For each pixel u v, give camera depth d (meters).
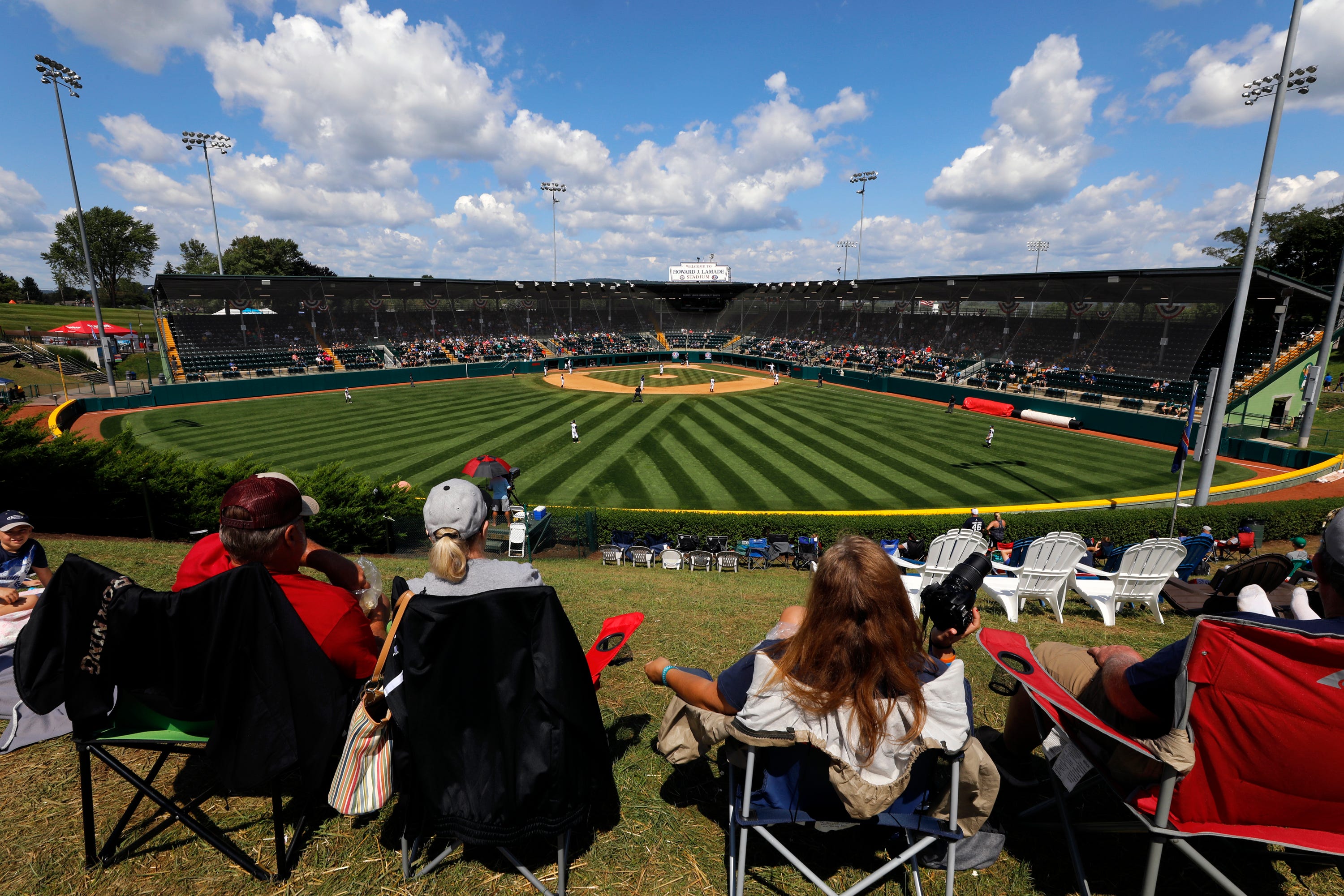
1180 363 41.22
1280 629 1.95
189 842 2.73
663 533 17.12
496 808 2.29
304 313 59.41
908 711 2.08
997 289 50.56
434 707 2.24
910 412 39.47
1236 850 2.73
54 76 36.06
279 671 2.28
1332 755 2.03
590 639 5.73
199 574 3.02
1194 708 2.14
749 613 7.06
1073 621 8.85
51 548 9.07
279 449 29.02
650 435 32.03
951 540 9.05
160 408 39.78
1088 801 3.04
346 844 2.73
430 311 67.62
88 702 2.40
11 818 2.84
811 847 2.71
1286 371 35.00
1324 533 2.32
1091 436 33.12
